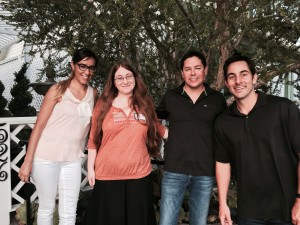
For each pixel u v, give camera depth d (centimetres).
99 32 358
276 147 202
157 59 363
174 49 326
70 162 267
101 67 398
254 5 304
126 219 251
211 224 361
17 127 396
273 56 333
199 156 250
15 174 430
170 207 254
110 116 250
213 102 254
